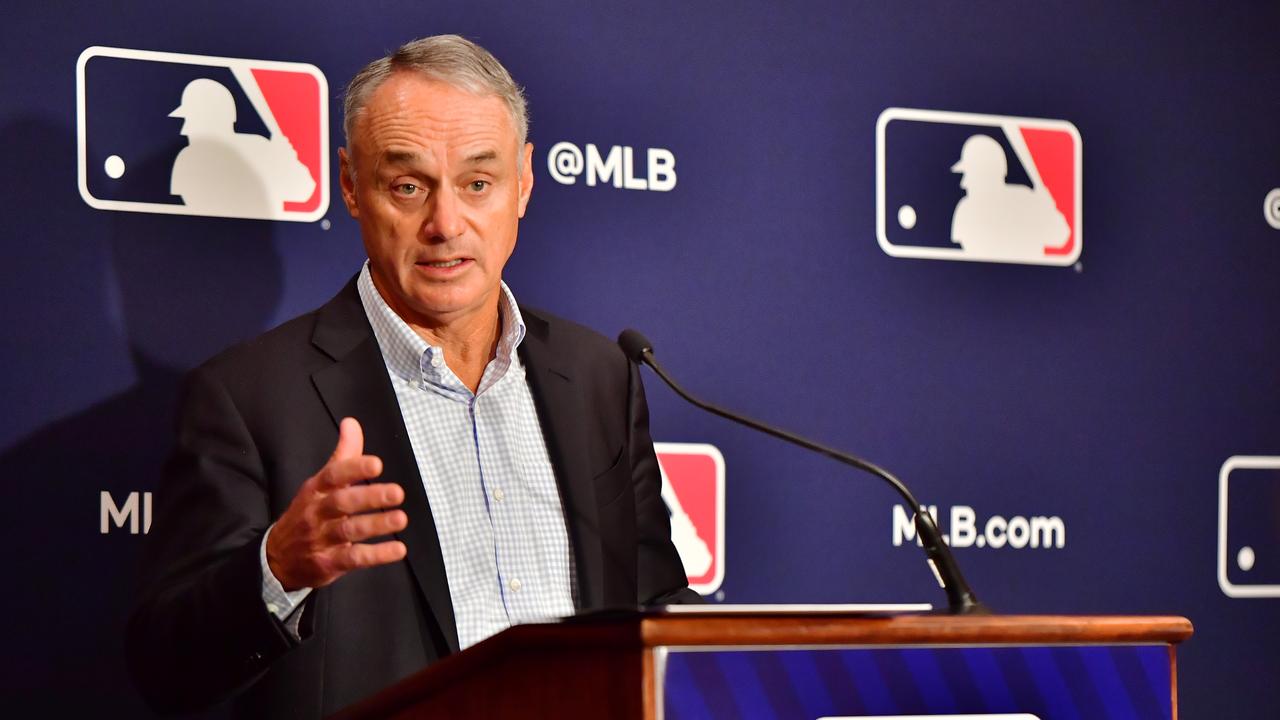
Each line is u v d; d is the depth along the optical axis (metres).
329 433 6.89
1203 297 11.05
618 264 9.60
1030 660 4.50
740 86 9.98
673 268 9.73
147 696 6.04
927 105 10.43
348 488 4.61
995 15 10.64
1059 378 10.66
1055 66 10.78
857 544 10.07
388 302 7.51
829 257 10.12
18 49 8.38
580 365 7.83
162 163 8.63
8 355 8.28
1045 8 10.77
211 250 8.72
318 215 8.95
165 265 8.62
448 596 6.73
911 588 10.18
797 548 9.91
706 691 3.95
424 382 7.37
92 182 8.49
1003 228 10.57
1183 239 11.03
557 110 9.51
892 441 10.20
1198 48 11.13
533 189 9.42
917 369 10.30
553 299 9.42
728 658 3.99
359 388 7.03
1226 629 10.89
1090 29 10.88
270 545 5.26
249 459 6.71
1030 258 10.64
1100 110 10.87
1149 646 4.71
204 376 7.00
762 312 9.93
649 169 9.71
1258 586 11.01
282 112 8.89
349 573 6.68
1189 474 10.91
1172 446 10.89
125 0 8.59
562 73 9.54
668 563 7.81
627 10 9.71
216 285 8.72
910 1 10.43
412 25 9.19
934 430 10.31
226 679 5.48
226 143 8.77
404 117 7.19
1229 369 11.08
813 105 10.15
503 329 7.61
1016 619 4.50
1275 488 11.09
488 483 7.31
